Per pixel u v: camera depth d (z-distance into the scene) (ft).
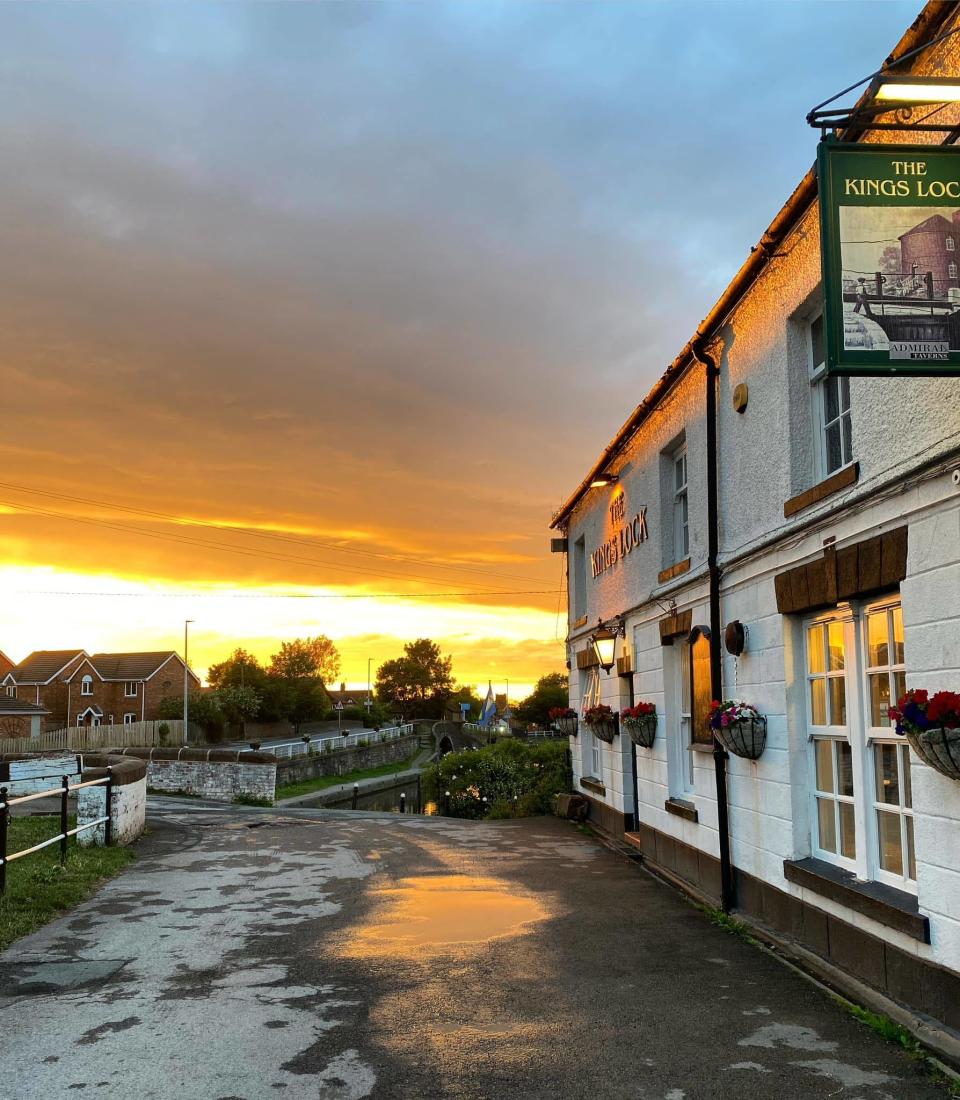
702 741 31.68
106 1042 16.85
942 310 15.39
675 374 33.99
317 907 29.27
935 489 17.26
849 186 15.70
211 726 208.44
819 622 23.65
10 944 24.23
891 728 19.90
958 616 16.57
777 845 25.12
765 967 21.95
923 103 16.10
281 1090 14.73
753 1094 14.56
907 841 19.40
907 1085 14.85
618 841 44.57
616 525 46.19
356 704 318.65
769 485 26.07
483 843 45.57
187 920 27.25
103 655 233.96
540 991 19.98
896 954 18.60
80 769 46.98
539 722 264.72
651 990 20.07
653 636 39.01
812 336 24.76
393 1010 18.69
